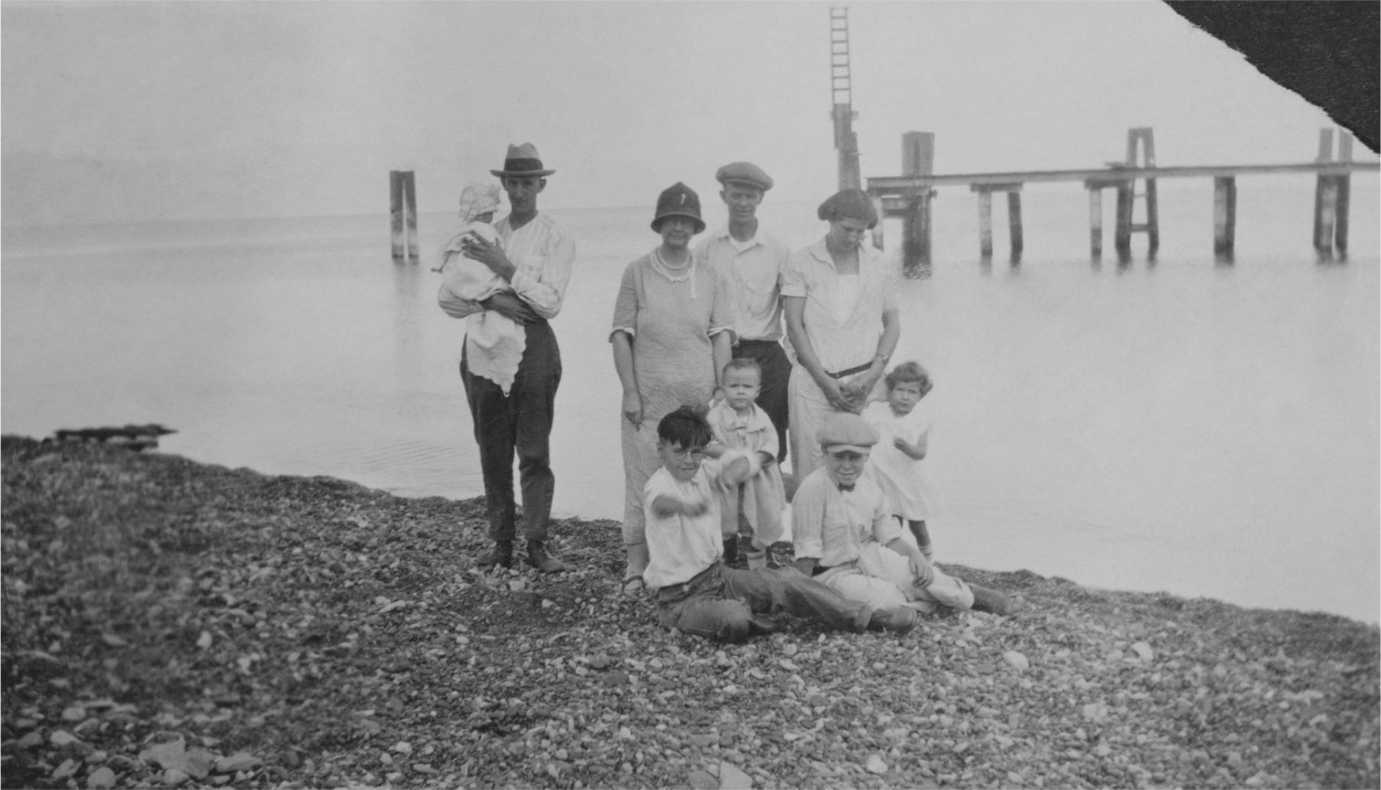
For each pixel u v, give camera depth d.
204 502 5.92
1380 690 5.30
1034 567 5.96
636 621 5.54
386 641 5.36
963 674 5.34
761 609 5.51
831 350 5.68
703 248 5.67
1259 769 4.89
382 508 6.08
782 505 5.59
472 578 5.73
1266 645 5.55
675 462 5.36
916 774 4.80
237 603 5.49
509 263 5.47
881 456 5.94
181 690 5.13
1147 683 5.33
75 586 5.44
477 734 4.94
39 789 4.70
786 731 4.96
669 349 5.45
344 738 4.92
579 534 6.04
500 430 5.70
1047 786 4.73
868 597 5.52
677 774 4.72
